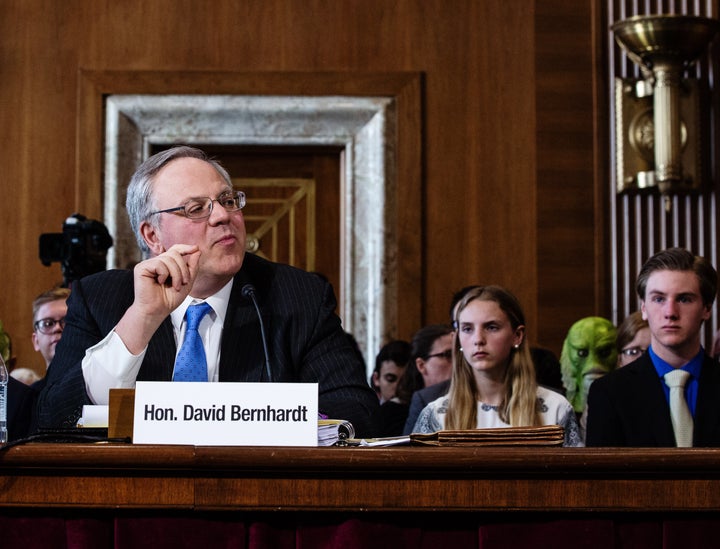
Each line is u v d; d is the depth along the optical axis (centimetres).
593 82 629
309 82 624
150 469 166
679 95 612
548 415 355
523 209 624
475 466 165
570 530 167
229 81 622
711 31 602
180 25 626
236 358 252
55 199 618
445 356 443
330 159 646
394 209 623
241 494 166
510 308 352
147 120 621
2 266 613
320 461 165
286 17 628
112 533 169
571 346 467
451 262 622
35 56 624
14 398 335
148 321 225
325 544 168
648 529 168
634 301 614
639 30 601
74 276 503
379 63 628
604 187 622
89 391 225
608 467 165
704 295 328
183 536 167
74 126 622
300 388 181
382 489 166
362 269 625
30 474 166
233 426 181
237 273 262
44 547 168
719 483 167
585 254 621
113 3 627
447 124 627
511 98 629
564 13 634
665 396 326
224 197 252
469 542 168
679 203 618
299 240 643
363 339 623
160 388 182
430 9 631
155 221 252
